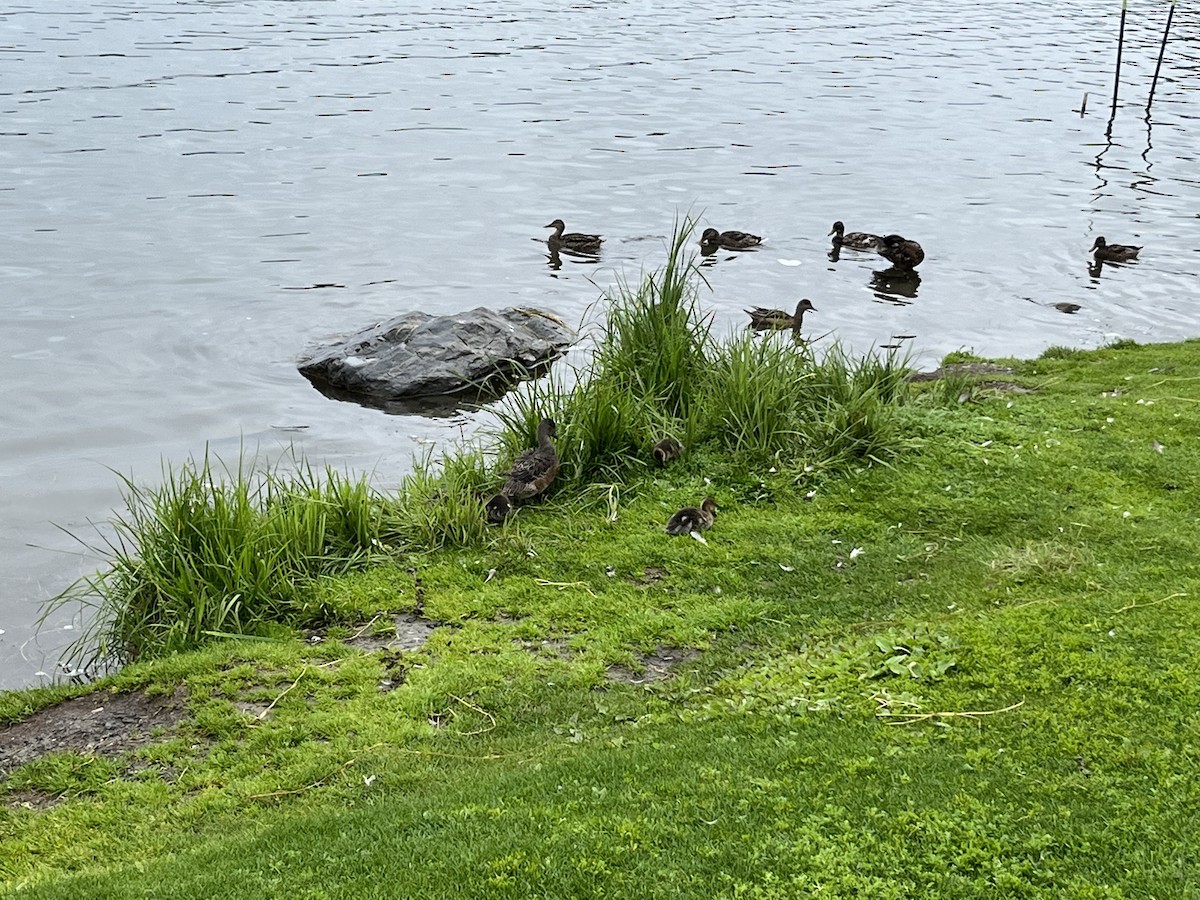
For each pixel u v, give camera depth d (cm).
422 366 1534
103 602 1001
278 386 1533
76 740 791
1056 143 2869
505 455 1202
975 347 1675
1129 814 608
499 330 1619
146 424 1408
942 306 1855
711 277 1970
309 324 1731
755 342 1534
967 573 952
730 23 4703
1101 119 3116
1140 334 1720
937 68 3816
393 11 4716
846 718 735
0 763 768
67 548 1124
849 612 909
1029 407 1321
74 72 3356
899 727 716
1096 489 1101
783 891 556
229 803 700
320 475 1286
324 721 788
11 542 1131
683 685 815
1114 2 5444
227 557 965
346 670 855
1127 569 929
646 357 1309
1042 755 669
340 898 561
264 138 2759
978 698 742
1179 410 1290
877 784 643
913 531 1052
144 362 1586
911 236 2195
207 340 1664
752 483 1155
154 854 649
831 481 1153
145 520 1053
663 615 920
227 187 2386
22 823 693
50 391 1483
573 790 653
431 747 751
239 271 1933
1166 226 2248
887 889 555
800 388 1283
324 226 2169
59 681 901
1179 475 1120
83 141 2664
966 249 2125
